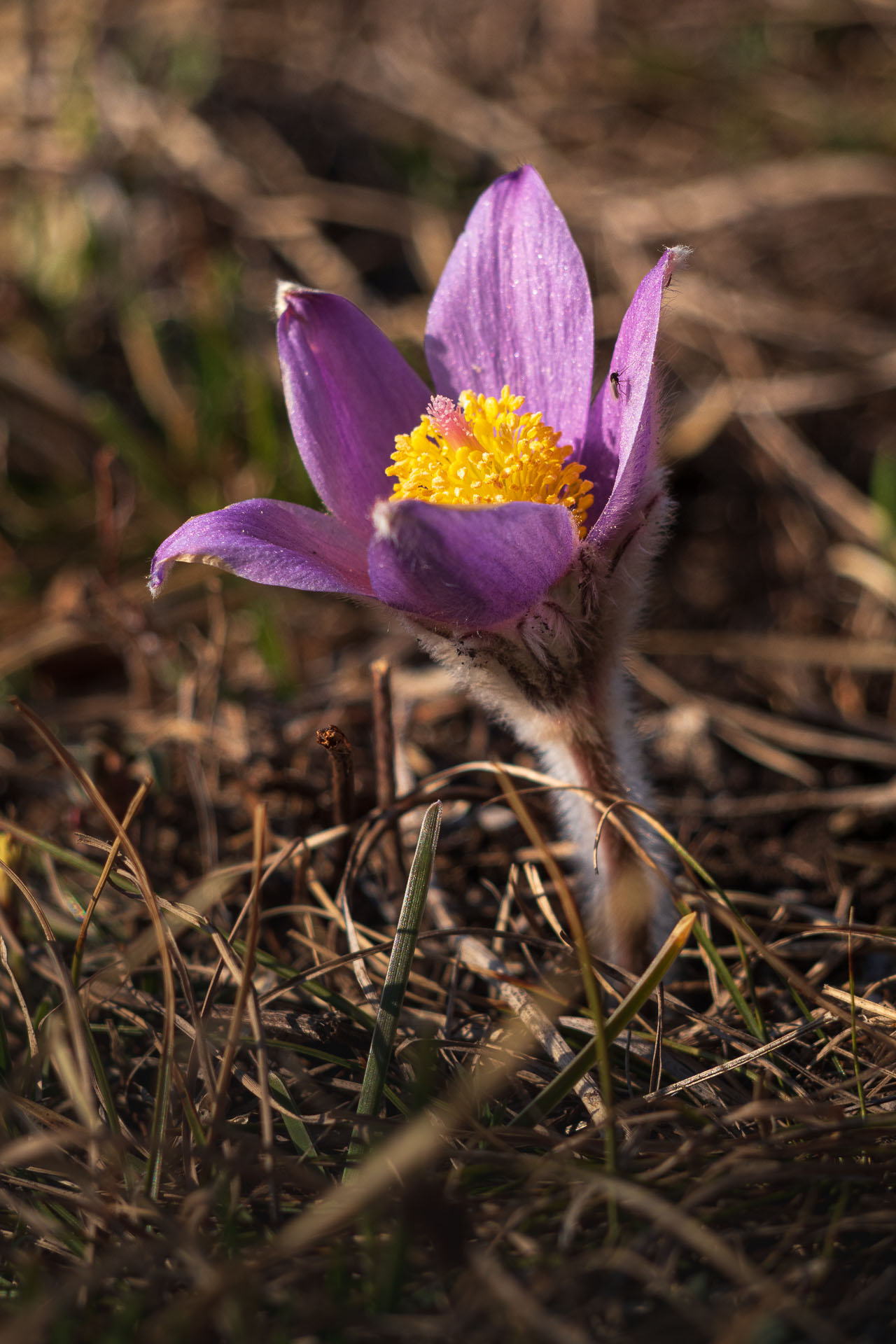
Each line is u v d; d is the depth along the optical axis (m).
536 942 0.33
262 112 0.54
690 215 0.49
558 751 0.34
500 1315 0.29
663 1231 0.30
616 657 0.33
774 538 0.43
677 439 0.44
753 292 0.47
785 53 0.56
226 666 0.41
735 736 0.39
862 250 0.48
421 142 0.53
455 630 0.32
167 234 0.49
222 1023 0.33
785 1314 0.29
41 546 0.43
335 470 0.33
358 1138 0.31
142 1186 0.31
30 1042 0.32
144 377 0.45
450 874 0.36
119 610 0.39
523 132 0.54
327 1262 0.30
